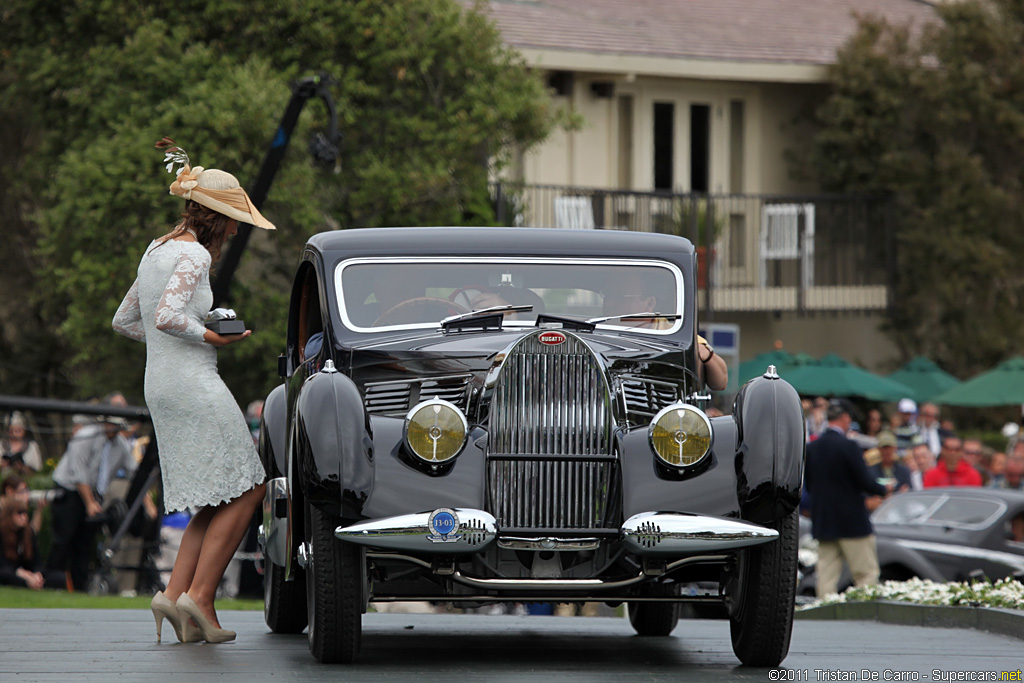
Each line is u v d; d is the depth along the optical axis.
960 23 81.00
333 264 20.86
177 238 20.50
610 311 21.16
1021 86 80.00
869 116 80.06
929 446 61.91
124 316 21.06
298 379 21.31
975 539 43.50
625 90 78.44
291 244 59.28
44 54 61.75
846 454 39.47
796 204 80.00
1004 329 79.50
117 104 58.81
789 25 86.69
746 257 80.88
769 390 18.31
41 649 19.30
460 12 62.62
